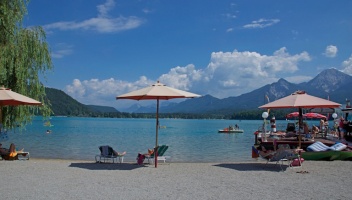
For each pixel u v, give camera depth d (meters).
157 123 13.51
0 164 13.55
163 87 12.91
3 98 12.98
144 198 8.11
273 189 9.25
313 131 25.19
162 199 8.03
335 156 15.59
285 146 14.12
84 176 11.11
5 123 17.12
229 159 20.14
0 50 15.50
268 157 13.50
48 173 11.57
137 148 26.83
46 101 18.23
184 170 12.73
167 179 10.76
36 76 17.33
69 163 14.34
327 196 8.41
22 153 15.78
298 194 8.63
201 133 56.31
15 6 16.61
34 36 17.28
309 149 16.09
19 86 16.41
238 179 10.84
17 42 16.58
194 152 24.48
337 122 29.95
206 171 12.53
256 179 10.85
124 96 12.83
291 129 23.91
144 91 12.67
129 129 68.75
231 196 8.38
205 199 8.06
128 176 11.26
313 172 12.30
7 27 15.88
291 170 12.80
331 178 11.04
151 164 14.56
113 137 41.41
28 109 17.52
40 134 45.62
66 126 79.12
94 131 57.19
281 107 13.53
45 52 17.55
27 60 16.92
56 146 27.84
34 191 8.68
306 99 13.59
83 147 27.11
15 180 10.18
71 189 9.00
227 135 50.09
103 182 10.09
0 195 8.19
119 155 14.68
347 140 22.62
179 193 8.68
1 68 15.33
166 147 14.22
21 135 42.81
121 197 8.17
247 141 36.69
